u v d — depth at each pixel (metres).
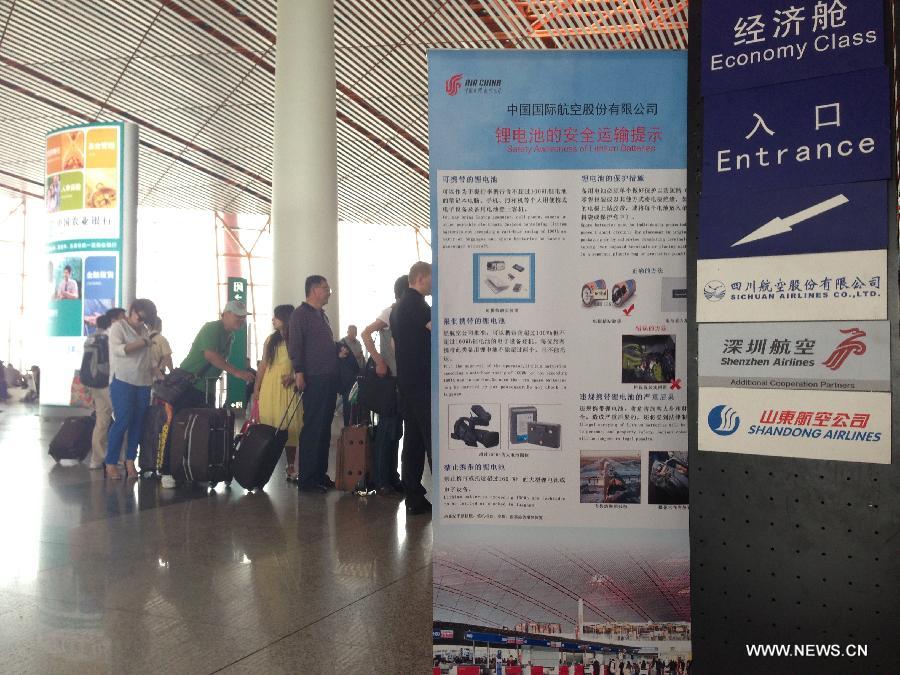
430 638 3.03
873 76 2.09
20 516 5.17
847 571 2.15
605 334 2.54
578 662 2.52
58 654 2.87
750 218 2.24
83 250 10.00
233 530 4.82
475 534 2.55
